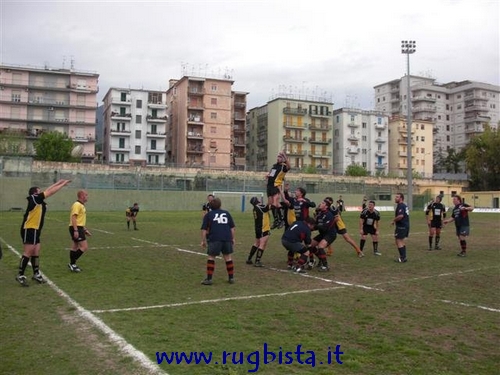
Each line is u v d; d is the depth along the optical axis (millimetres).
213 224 9594
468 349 5684
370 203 14961
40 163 54750
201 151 86500
